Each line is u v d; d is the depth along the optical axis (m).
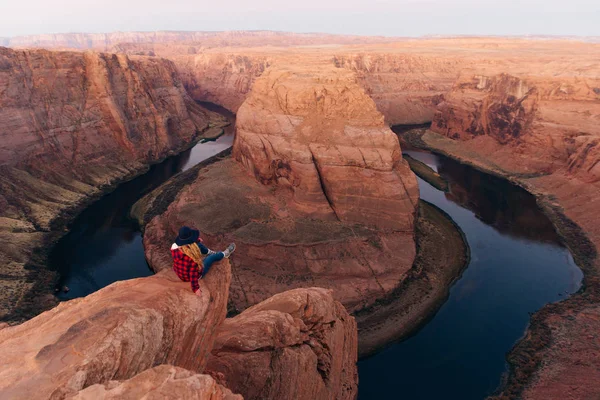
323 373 13.60
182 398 4.73
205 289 8.44
